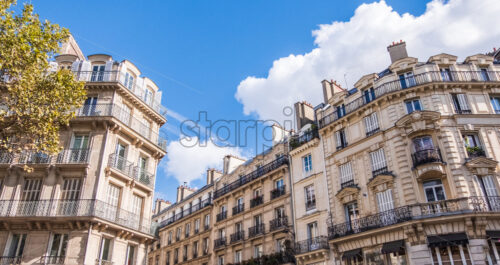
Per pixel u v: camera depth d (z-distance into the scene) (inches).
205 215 1702.8
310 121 1438.2
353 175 1096.8
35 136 772.6
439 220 853.8
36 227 904.3
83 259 867.4
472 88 1042.1
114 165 1011.3
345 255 1008.2
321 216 1143.0
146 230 1074.1
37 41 707.4
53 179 961.5
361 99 1163.9
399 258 904.9
